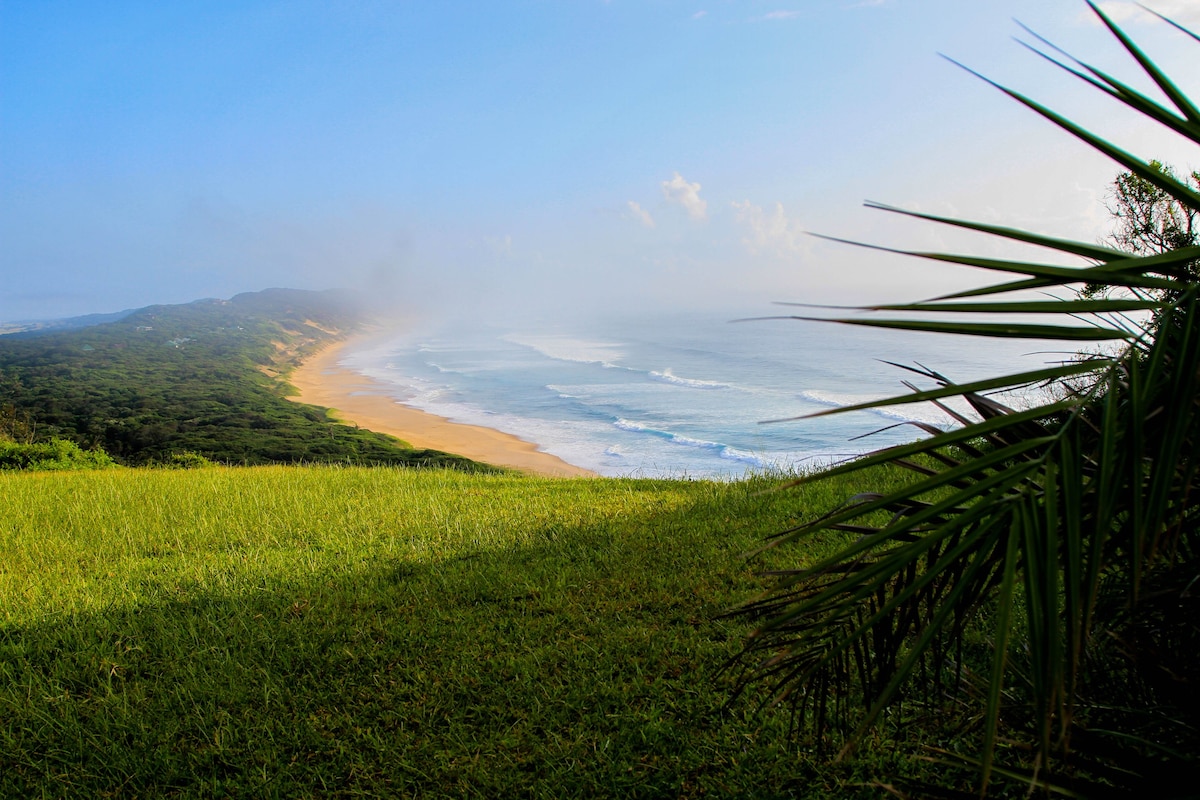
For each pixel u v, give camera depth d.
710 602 4.93
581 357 101.06
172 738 3.68
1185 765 1.41
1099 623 1.85
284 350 160.88
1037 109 1.04
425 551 6.75
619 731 3.52
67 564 6.96
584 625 4.72
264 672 4.26
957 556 1.18
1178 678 1.61
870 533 1.68
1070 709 1.08
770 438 41.41
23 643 4.97
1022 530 1.13
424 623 4.93
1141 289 1.08
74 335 182.50
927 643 1.25
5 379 106.00
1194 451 1.02
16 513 9.11
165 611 5.50
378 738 3.58
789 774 3.06
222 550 7.31
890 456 1.13
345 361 131.00
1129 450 1.06
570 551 6.39
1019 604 3.23
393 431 51.75
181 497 9.80
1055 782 1.40
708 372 74.56
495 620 4.92
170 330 193.62
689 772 3.20
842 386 60.47
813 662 1.81
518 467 35.16
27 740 3.70
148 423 60.94
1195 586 1.56
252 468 13.38
